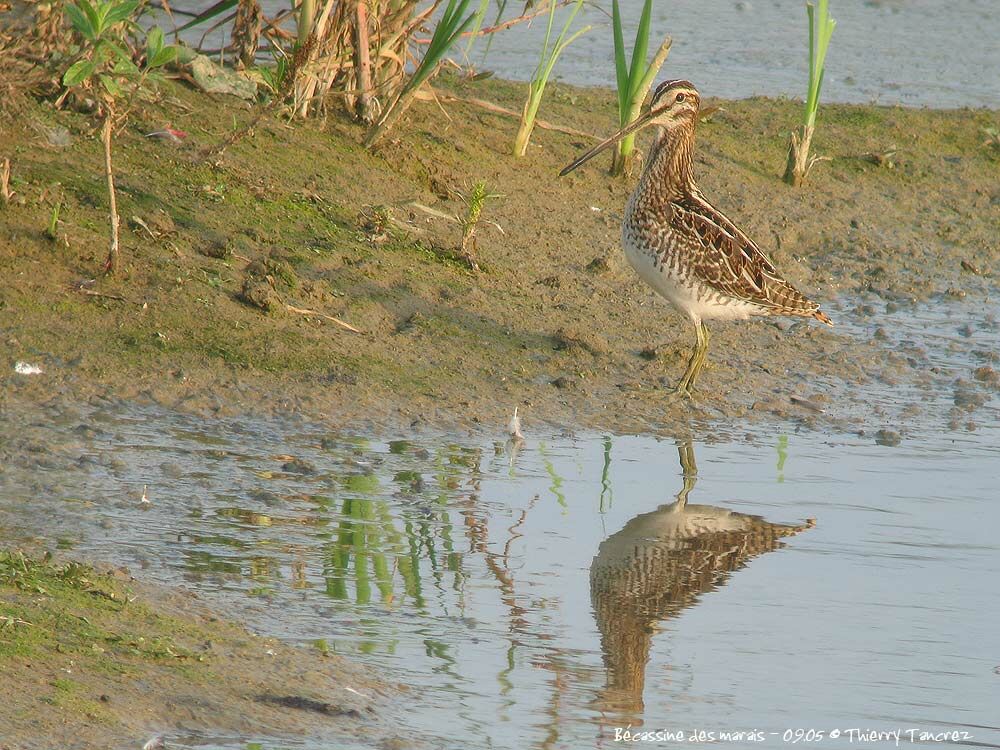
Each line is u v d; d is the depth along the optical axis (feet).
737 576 29.37
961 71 76.23
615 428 38.52
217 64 52.13
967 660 25.80
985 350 47.03
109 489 30.94
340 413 36.86
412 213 47.93
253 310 40.40
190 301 39.83
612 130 59.31
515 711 23.07
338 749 21.24
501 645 25.55
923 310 50.90
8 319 37.32
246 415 35.99
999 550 31.19
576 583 28.60
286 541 29.40
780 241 54.60
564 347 42.68
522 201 51.60
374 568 28.50
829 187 59.62
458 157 52.60
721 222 41.68
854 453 37.65
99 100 41.24
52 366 36.22
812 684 24.62
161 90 48.62
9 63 43.75
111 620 24.08
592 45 74.59
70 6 37.32
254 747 20.97
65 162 43.50
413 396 38.45
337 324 40.91
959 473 36.32
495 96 60.64
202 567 27.63
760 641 26.30
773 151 61.57
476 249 47.26
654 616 27.27
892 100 70.03
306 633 25.26
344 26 50.93
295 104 49.65
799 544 31.22
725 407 40.63
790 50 77.71
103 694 21.58
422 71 49.39
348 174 48.47
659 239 40.83
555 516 32.07
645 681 24.49
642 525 31.81
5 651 22.13
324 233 44.93
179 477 32.09
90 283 39.27
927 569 30.07
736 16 84.12
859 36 81.92
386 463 34.40
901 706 23.93
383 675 24.02
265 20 52.39
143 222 41.68
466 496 32.89
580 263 48.75
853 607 27.99
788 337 46.70
